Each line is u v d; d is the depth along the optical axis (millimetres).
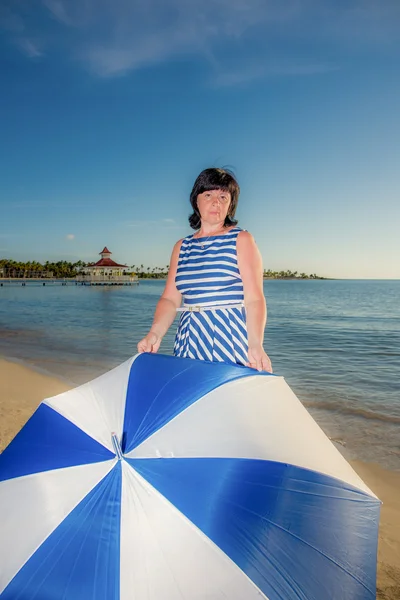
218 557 1348
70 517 1431
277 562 1404
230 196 2635
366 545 1627
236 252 2484
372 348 13617
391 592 2791
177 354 2594
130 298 47562
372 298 50312
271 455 1623
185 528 1388
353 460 5078
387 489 4367
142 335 15930
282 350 13258
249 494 1498
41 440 1751
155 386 1841
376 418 6543
